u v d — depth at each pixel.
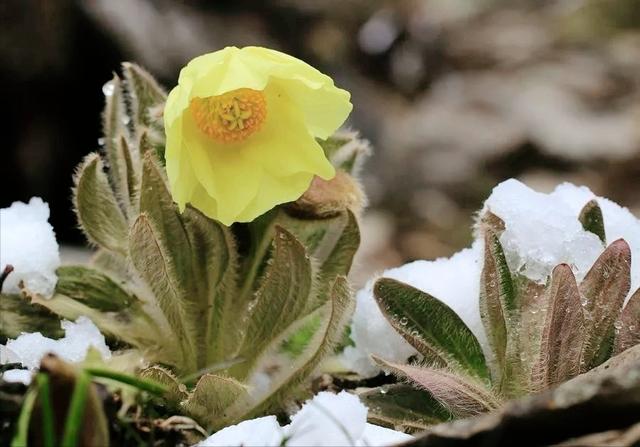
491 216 0.62
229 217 0.61
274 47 2.40
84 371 0.52
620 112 2.44
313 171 0.61
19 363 0.61
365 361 0.67
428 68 2.93
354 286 0.66
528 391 0.60
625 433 0.52
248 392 0.61
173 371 0.65
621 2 3.09
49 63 1.63
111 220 0.65
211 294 0.64
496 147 2.33
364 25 2.93
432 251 2.06
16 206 0.67
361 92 2.65
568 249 0.62
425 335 0.62
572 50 2.97
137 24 1.76
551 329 0.58
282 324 0.63
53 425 0.51
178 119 0.59
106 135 0.66
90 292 0.66
